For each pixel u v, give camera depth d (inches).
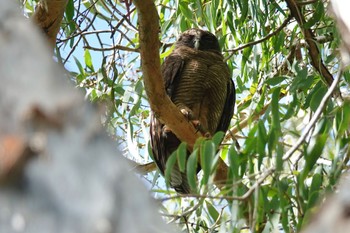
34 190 136.5
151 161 500.1
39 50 147.9
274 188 302.0
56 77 145.5
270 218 302.5
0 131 139.9
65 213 134.3
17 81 143.2
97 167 138.2
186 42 538.0
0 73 143.6
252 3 438.0
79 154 138.9
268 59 465.7
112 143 144.8
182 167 295.0
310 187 306.2
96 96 416.2
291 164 325.7
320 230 135.3
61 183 136.4
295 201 339.0
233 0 439.2
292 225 341.7
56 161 138.1
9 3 154.5
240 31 463.5
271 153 292.7
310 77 388.2
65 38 427.2
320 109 277.4
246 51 452.1
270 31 487.8
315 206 286.0
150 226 136.9
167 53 442.3
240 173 308.2
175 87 522.9
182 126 406.6
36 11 357.1
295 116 376.8
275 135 296.7
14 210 136.0
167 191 295.0
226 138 539.8
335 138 322.3
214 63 525.3
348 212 134.6
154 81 373.7
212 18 454.9
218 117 532.1
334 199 137.5
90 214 133.8
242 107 498.3
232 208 280.5
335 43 398.0
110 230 133.2
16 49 146.5
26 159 138.2
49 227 134.0
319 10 417.1
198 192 295.4
